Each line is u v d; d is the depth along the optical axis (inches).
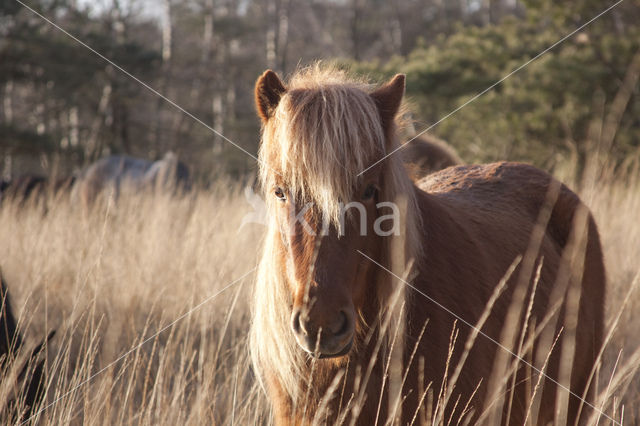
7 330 102.0
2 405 88.7
